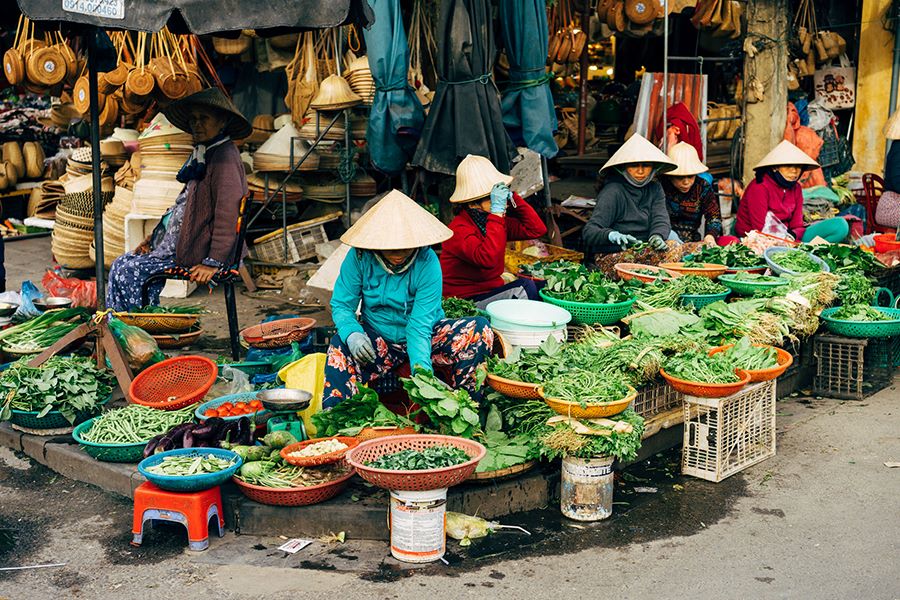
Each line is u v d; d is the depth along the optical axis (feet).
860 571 12.39
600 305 17.19
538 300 18.78
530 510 14.35
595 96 36.65
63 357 16.87
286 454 13.50
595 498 13.85
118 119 26.11
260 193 28.22
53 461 15.62
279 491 13.06
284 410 14.37
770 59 29.25
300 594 11.69
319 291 23.36
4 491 14.83
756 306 18.39
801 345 20.85
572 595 11.71
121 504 14.35
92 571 12.30
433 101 22.66
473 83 22.35
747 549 13.03
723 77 35.45
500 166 22.98
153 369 16.87
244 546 13.05
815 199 30.04
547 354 15.56
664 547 13.08
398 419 14.48
